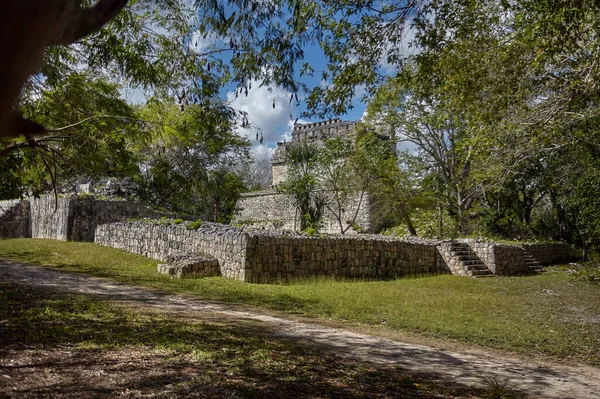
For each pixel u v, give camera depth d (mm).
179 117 14414
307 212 30031
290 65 6773
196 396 3971
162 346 5395
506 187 27469
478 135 11555
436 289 13414
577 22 7129
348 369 5359
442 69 8992
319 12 7570
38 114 7223
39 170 8016
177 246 15414
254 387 4316
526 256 22047
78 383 4043
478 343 7496
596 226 18000
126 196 22641
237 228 16219
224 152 28625
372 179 27438
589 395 5039
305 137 32688
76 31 1055
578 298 12938
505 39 9258
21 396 3627
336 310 9523
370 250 17031
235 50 6812
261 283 12992
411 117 25859
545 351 7207
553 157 18703
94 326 6113
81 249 16391
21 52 834
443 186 27625
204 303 9273
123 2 1182
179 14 7395
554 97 9773
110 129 7824
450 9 8188
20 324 5797
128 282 11211
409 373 5473
